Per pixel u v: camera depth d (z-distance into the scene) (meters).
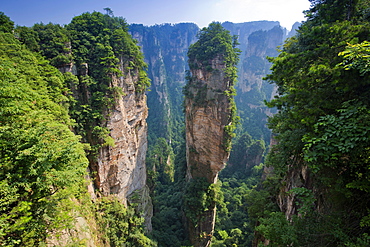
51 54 22.83
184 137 53.66
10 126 10.48
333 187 9.05
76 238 15.59
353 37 9.02
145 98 36.00
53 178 10.72
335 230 7.26
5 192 8.43
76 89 24.23
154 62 133.25
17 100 10.92
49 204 11.39
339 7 11.88
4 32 19.33
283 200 18.28
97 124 25.09
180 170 50.44
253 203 24.53
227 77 36.12
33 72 17.11
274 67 11.78
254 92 119.69
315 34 10.79
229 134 36.59
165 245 32.88
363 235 6.43
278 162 16.20
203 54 37.47
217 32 37.56
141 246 27.38
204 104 37.44
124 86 28.69
